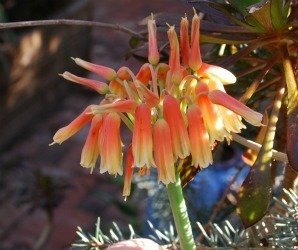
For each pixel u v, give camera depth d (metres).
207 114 0.49
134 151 0.48
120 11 3.17
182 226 0.54
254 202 0.57
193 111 0.49
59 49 2.42
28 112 2.29
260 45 0.65
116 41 2.87
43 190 1.38
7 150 2.18
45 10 2.44
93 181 1.99
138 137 0.48
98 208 1.88
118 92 0.52
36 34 2.30
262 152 0.58
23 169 1.99
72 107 2.43
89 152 0.50
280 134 0.68
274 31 0.63
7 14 2.38
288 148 0.55
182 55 0.52
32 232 1.81
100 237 0.67
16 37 2.24
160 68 0.52
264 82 0.69
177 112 0.48
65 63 2.48
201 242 0.71
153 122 0.49
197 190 0.98
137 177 1.01
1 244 1.77
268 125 0.60
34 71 2.30
